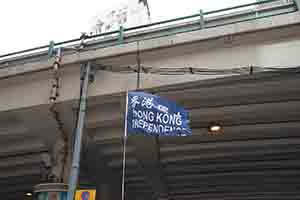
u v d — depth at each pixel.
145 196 21.42
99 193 17.39
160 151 15.84
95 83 11.81
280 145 14.93
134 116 9.29
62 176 13.09
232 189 20.25
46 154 15.46
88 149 14.90
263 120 13.34
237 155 16.05
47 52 13.22
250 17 11.38
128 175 18.33
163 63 11.31
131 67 11.51
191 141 15.07
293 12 10.34
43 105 12.16
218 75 10.68
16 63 13.43
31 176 18.81
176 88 11.20
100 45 12.55
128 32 12.44
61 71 12.23
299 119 13.11
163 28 12.11
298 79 10.93
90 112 13.38
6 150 15.59
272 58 10.39
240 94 11.84
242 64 10.57
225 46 10.92
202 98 12.12
